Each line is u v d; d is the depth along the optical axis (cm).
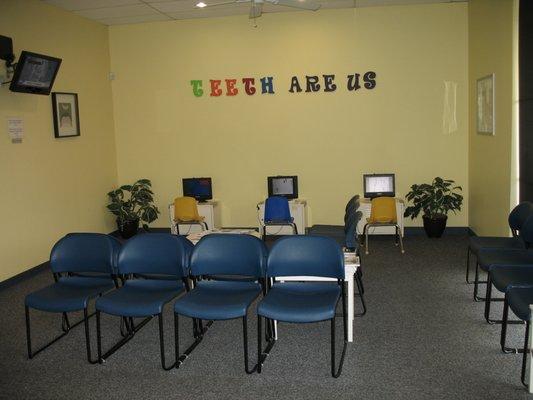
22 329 405
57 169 615
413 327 385
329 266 340
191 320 415
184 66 733
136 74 745
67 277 388
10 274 532
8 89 527
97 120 710
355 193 720
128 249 367
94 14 664
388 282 499
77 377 322
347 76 699
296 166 729
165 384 310
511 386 294
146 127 754
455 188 673
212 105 735
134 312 325
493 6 551
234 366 332
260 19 705
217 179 748
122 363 340
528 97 454
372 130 705
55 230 610
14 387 312
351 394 292
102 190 724
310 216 736
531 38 443
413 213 684
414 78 688
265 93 720
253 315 424
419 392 291
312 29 697
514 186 497
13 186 536
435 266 551
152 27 731
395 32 682
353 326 390
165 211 768
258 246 353
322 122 714
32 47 571
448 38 674
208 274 358
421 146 699
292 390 299
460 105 683
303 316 304
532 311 282
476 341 356
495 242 447
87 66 686
